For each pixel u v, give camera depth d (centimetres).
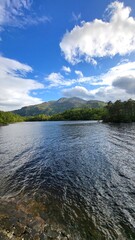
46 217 1148
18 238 924
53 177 1936
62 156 2891
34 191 1567
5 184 1736
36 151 3391
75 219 1145
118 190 1578
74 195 1491
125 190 1575
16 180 1850
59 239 946
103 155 2839
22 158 2836
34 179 1880
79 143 4091
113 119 12225
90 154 2942
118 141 4122
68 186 1681
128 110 12294
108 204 1341
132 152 2980
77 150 3312
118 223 1113
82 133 6184
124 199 1416
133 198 1430
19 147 3869
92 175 1966
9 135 6581
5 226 1016
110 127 8119
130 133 5488
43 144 4216
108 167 2220
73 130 7581
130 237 992
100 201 1388
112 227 1074
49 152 3253
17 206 1277
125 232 1032
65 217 1161
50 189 1612
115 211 1246
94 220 1140
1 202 1339
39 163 2516
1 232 960
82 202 1371
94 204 1341
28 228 1012
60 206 1303
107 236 997
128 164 2319
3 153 3231
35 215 1163
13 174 2048
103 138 4728
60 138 5162
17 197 1440
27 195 1482
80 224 1094
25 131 8281
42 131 7925
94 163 2414
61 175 1994
